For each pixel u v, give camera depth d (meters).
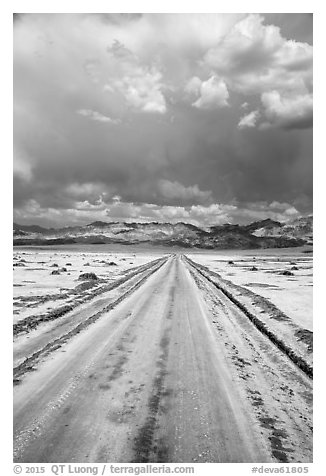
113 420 7.81
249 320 17.64
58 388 9.29
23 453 6.76
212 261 86.62
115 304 20.64
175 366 10.99
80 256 100.56
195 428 7.58
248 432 7.53
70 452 6.78
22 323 15.22
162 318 17.30
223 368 10.95
